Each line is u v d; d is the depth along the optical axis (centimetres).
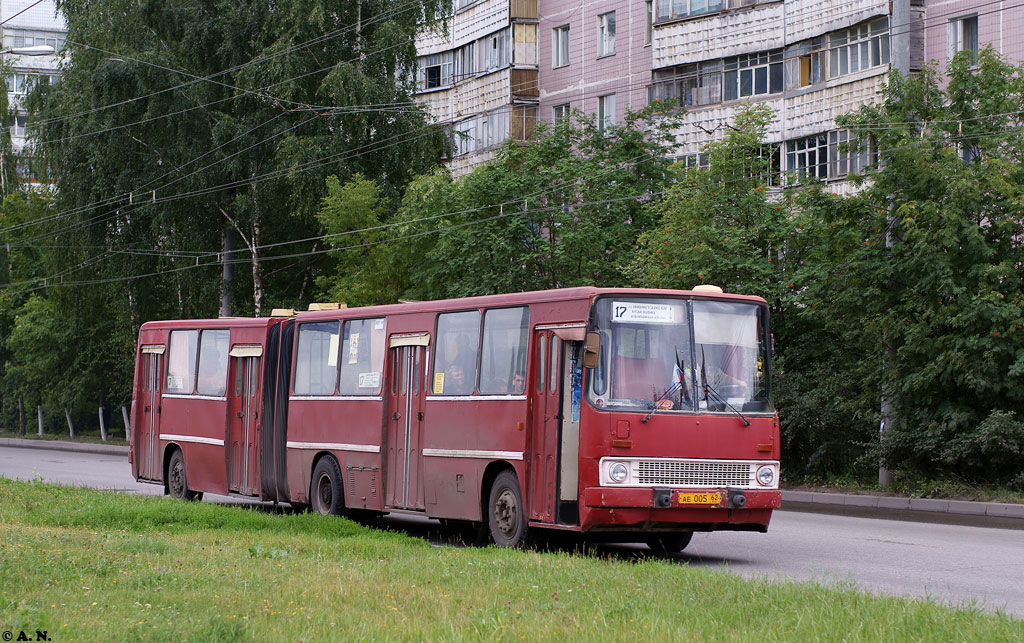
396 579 1053
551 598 937
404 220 3419
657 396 1363
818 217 2539
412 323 1677
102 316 4825
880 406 2491
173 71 4103
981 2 3341
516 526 1438
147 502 1870
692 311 1408
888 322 2316
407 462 1655
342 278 3669
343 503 1795
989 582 1201
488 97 4762
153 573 1059
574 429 1363
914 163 2298
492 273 3153
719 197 2738
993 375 2206
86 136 4175
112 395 5281
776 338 2748
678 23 4128
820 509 2227
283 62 4000
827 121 3722
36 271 5716
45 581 993
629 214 3284
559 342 1393
